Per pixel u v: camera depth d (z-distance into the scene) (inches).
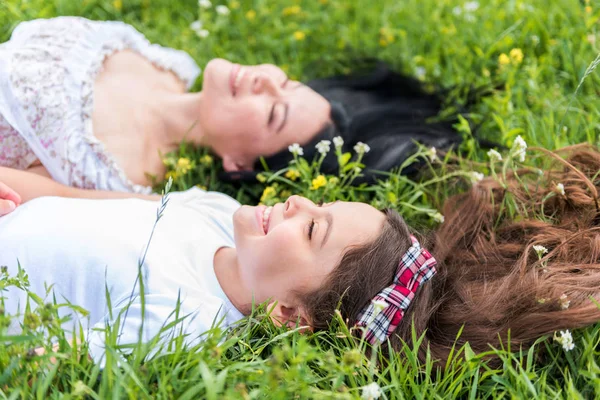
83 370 62.3
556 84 115.0
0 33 111.2
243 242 77.9
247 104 102.4
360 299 75.2
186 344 67.9
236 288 79.7
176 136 106.4
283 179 99.3
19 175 89.4
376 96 119.1
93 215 80.6
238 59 128.1
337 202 80.4
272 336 74.1
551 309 75.8
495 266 85.6
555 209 93.0
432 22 135.7
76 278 75.1
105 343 61.4
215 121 103.4
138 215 83.3
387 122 111.7
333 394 61.4
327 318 75.6
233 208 95.1
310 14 140.3
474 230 91.4
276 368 56.2
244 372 65.1
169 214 86.3
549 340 75.9
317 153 105.0
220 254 83.8
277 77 107.5
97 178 95.7
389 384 68.7
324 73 130.0
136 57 108.7
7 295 73.0
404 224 81.8
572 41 121.4
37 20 100.7
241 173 105.9
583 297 76.7
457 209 95.1
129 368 59.2
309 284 75.0
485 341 76.4
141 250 77.3
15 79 91.8
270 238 75.1
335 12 141.9
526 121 111.3
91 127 96.6
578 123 105.1
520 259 83.0
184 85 116.5
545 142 104.3
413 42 135.0
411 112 114.6
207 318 74.2
